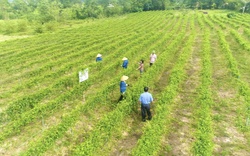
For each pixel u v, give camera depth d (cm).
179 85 2027
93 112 1584
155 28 5425
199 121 1319
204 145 1070
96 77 2077
